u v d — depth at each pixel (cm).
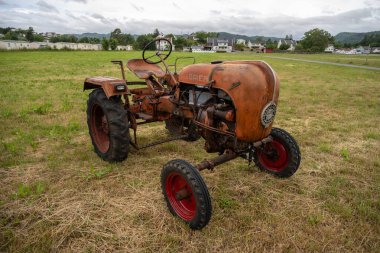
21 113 606
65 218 265
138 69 424
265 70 259
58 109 653
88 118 405
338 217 272
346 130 533
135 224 260
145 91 421
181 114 338
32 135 470
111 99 366
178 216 267
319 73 1717
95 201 292
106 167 364
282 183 332
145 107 400
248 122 259
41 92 878
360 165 384
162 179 276
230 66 271
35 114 616
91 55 3791
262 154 360
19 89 934
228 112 264
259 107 257
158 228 255
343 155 414
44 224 254
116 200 295
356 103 781
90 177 335
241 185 327
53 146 434
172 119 387
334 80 1338
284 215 274
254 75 255
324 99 834
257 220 266
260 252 229
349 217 272
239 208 282
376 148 447
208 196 240
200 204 238
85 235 245
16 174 344
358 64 2664
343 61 3200
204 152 416
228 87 264
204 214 238
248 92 253
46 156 396
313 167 375
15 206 280
